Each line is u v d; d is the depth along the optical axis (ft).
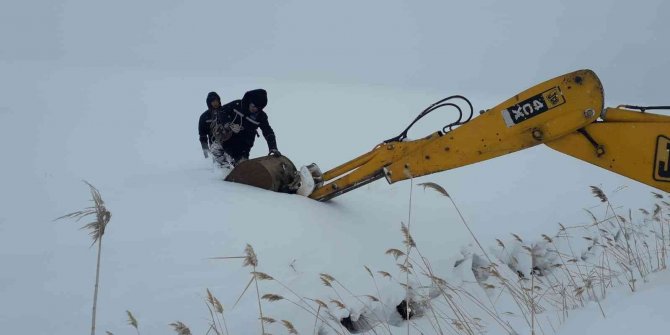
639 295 12.17
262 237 17.24
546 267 20.15
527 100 17.26
